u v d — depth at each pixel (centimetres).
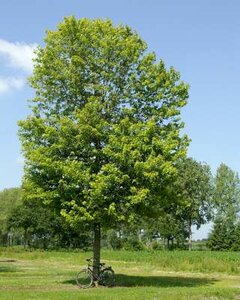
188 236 10219
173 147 2509
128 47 2691
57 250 8488
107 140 2553
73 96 2709
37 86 2722
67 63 2736
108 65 2697
